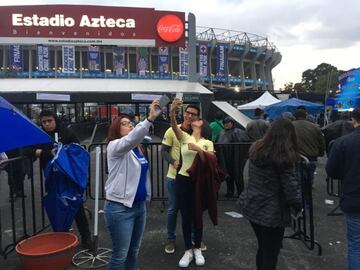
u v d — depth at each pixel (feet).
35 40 59.36
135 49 175.52
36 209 24.47
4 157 19.92
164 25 61.87
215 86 195.21
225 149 26.21
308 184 17.42
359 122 12.55
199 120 16.57
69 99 61.41
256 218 11.81
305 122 23.00
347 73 37.06
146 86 67.26
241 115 36.88
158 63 169.58
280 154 11.30
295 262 15.98
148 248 17.62
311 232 17.34
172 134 16.84
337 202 25.71
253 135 27.20
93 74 154.10
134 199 11.66
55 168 15.79
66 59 149.69
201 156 15.15
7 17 58.85
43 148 18.28
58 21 59.47
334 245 17.93
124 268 12.41
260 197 11.75
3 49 161.07
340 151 12.24
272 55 242.58
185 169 15.43
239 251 17.22
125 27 60.75
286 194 11.41
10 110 15.02
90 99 62.08
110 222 11.71
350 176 12.02
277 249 12.20
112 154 11.50
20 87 64.64
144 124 10.99
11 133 15.02
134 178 11.65
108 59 171.83
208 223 21.31
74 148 16.55
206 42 193.06
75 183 16.02
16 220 22.16
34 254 13.65
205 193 15.38
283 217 11.67
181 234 19.49
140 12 61.00
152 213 23.32
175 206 16.81
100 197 26.27
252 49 220.64
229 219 22.06
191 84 67.21
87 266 15.46
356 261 12.01
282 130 11.51
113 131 12.00
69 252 14.28
